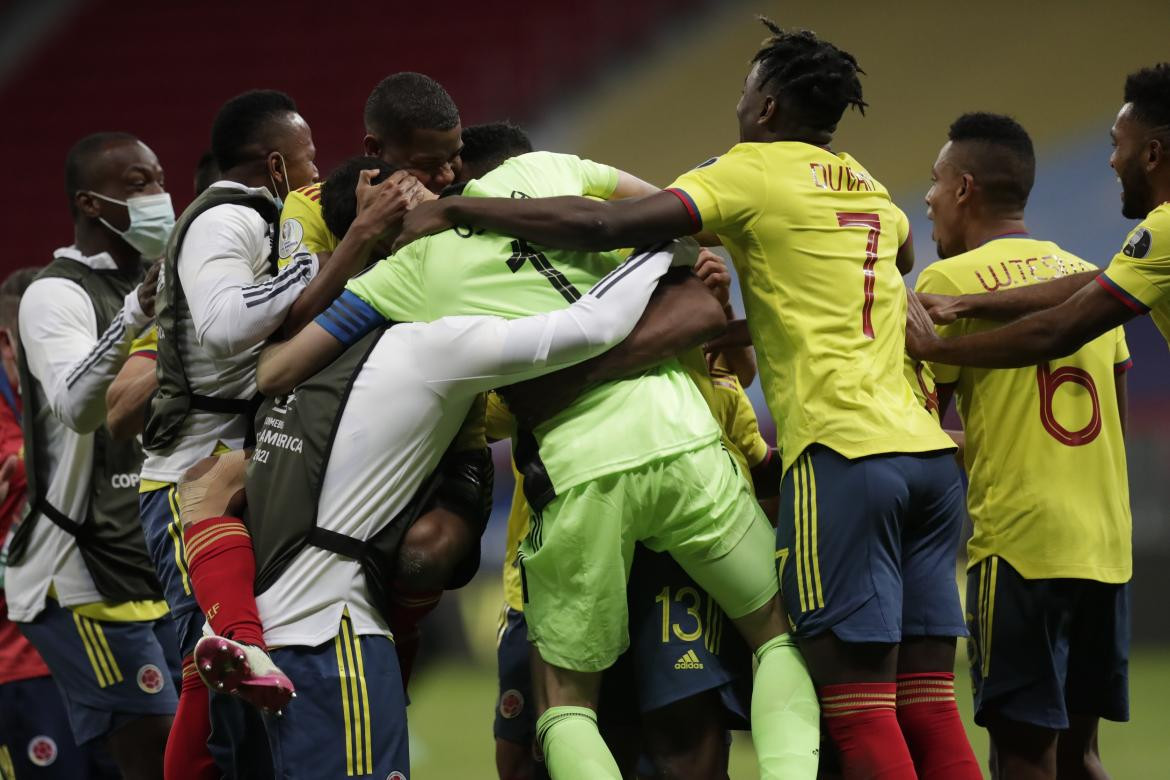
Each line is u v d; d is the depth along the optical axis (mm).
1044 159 45312
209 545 11656
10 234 64500
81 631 16203
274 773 11891
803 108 12406
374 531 11617
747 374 15141
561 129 58188
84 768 17297
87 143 16562
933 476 12047
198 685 12945
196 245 12781
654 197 11820
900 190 47469
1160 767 22031
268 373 12000
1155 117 13852
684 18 60562
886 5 53969
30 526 16297
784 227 11969
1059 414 14148
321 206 13047
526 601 11984
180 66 66750
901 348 12359
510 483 40188
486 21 64250
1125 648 14703
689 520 11727
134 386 13938
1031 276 14430
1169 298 13188
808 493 11789
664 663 11992
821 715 11953
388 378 11594
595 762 11273
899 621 11703
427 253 11930
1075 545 13984
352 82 64188
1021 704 14125
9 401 18453
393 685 11586
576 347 11375
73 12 68562
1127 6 49344
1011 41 50375
